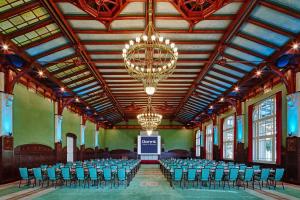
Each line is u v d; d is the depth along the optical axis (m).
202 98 23.09
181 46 13.06
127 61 9.82
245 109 18.33
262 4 8.89
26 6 9.09
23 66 12.51
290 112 12.18
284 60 11.86
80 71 15.95
